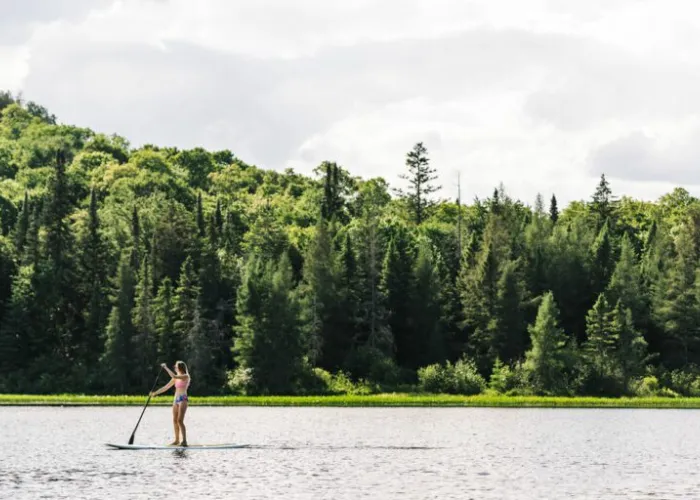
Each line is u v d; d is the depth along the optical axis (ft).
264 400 345.51
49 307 439.22
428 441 173.37
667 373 422.41
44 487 103.55
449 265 531.50
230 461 130.00
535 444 169.68
